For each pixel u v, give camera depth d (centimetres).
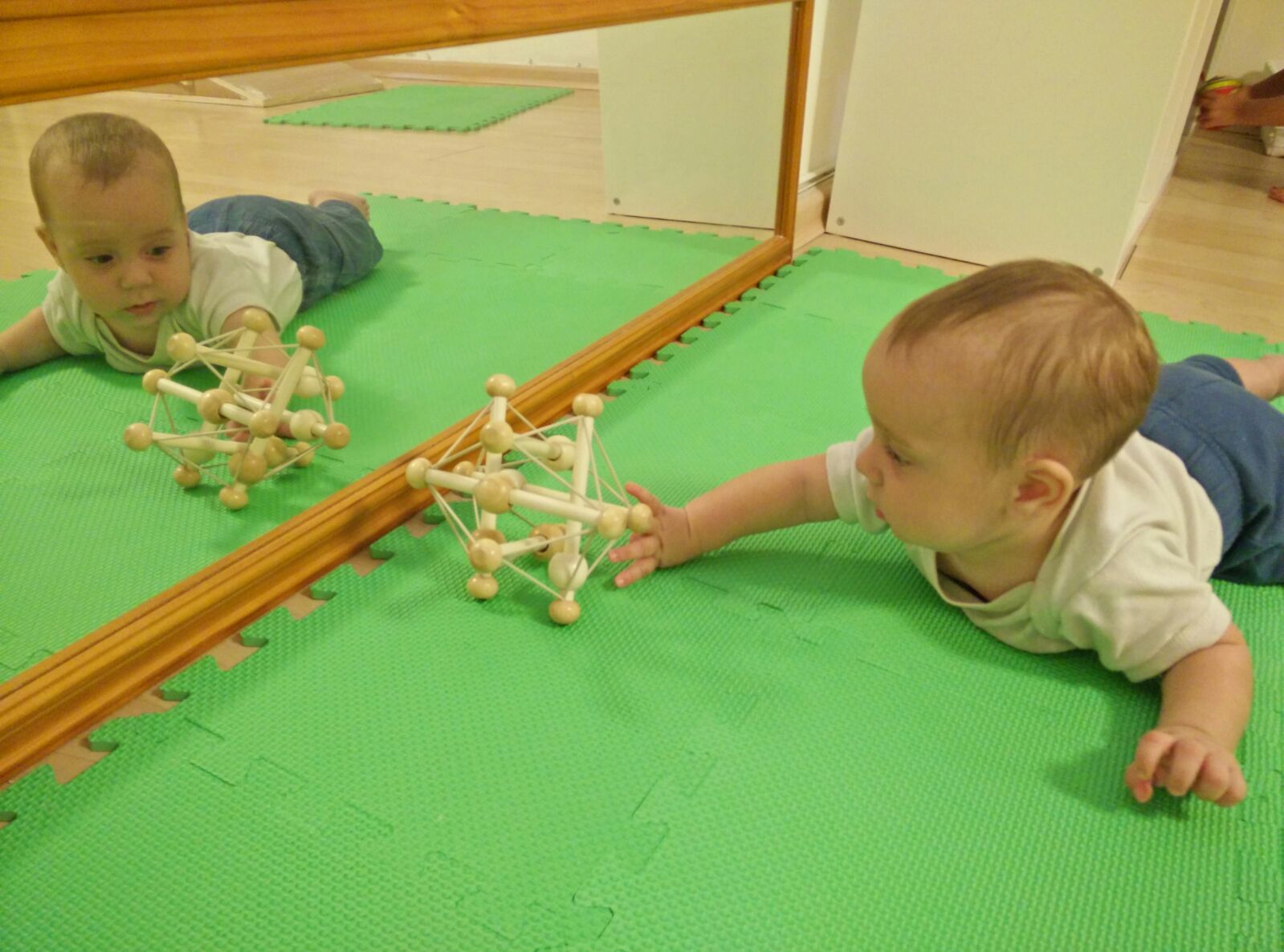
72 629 75
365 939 52
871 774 63
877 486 67
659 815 60
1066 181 153
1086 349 57
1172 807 61
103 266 104
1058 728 67
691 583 82
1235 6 280
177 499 93
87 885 55
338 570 83
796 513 82
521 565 84
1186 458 72
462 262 158
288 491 95
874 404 63
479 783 62
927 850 58
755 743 65
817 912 54
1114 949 52
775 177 168
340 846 58
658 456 101
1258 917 54
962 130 160
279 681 70
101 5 53
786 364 123
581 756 64
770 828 59
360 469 99
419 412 109
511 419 103
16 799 61
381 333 130
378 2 71
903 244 175
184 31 58
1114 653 67
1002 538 66
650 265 158
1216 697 62
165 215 105
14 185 120
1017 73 151
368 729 66
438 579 82
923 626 77
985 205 162
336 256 138
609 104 178
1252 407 76
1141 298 146
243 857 57
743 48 159
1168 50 138
